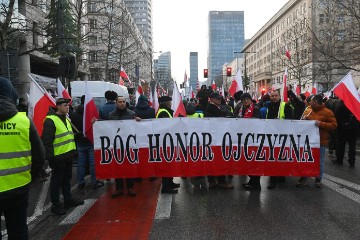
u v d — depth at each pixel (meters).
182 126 7.23
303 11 61.25
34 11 27.70
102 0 32.34
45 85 24.83
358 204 6.31
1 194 3.31
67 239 4.98
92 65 43.88
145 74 71.19
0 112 3.31
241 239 4.82
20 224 3.58
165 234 5.06
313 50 22.81
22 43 25.78
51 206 6.42
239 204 6.41
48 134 5.84
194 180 8.60
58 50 16.77
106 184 8.40
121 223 5.55
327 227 5.21
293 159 7.38
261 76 84.00
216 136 7.29
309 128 7.38
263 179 8.59
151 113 8.36
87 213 6.11
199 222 5.51
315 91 16.59
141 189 7.80
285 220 5.53
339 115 9.84
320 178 7.54
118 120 7.18
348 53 18.83
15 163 3.40
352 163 9.77
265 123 7.34
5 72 10.84
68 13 20.94
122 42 37.12
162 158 7.23
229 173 7.33
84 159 7.94
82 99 8.01
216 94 7.79
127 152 7.21
